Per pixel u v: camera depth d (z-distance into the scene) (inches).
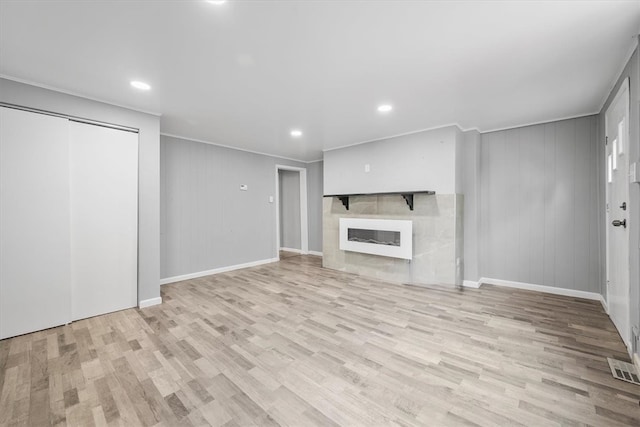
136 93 106.9
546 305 122.6
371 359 79.9
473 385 68.0
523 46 76.5
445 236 147.7
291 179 271.7
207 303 128.0
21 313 96.9
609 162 108.3
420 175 156.1
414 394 64.9
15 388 68.7
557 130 138.6
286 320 107.9
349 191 189.3
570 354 81.7
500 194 154.6
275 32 70.2
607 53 80.0
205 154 183.8
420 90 105.1
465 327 100.4
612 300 105.4
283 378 71.5
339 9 61.6
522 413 58.6
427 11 62.4
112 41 73.6
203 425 56.3
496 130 155.3
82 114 108.3
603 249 121.7
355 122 143.2
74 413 60.2
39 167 99.9
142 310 119.9
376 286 153.5
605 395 63.9
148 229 125.7
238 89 103.8
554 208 140.2
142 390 67.4
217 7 60.6
